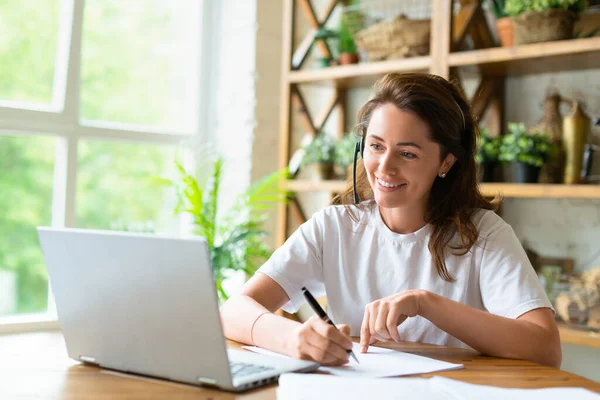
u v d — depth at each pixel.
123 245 1.05
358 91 3.22
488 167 2.46
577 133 2.32
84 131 3.12
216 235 3.26
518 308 1.42
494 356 1.33
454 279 1.57
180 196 3.08
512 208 2.72
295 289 1.65
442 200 1.60
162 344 1.06
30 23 4.11
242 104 3.35
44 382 1.06
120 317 1.10
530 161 2.34
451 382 1.02
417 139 1.43
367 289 1.66
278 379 1.08
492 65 2.48
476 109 2.65
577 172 2.32
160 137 3.38
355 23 3.01
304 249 1.68
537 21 2.30
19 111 2.94
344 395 0.95
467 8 2.56
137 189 4.94
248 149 3.30
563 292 2.30
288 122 3.07
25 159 4.88
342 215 1.72
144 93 3.97
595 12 2.48
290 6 3.07
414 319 1.58
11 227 4.88
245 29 3.35
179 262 1.00
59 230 1.13
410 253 1.62
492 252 1.53
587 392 1.01
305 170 3.29
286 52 3.07
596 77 2.49
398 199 1.47
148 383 1.06
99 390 1.02
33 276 4.87
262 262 3.32
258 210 3.36
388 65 2.71
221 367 1.00
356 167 1.75
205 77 3.54
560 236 2.59
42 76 4.15
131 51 4.05
